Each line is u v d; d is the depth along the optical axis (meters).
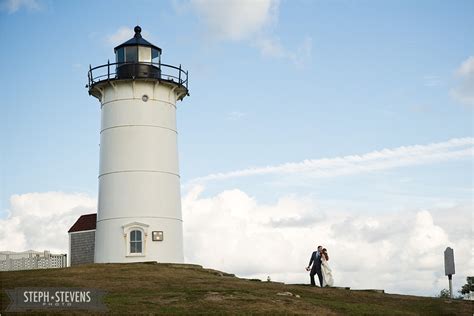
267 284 36.88
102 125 50.16
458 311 33.44
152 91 49.59
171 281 35.88
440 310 33.47
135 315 27.16
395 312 31.67
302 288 35.97
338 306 31.69
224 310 29.06
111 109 49.56
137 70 49.38
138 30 51.12
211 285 35.16
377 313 31.06
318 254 38.06
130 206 47.72
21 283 32.53
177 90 51.19
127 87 49.38
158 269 39.84
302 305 30.98
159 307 28.86
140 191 47.97
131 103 49.19
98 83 49.72
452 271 36.88
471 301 36.19
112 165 48.66
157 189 48.34
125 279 35.72
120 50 50.34
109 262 47.41
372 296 35.72
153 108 49.47
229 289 33.81
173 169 49.78
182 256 49.31
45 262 51.84
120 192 48.06
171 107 50.69
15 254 52.66
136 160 48.38
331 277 37.94
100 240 48.38
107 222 48.09
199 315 27.97
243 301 30.77
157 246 47.53
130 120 48.94
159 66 50.53
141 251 47.28
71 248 52.94
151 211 47.81
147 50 50.06
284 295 33.09
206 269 42.31
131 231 47.50
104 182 48.91
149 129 49.00
